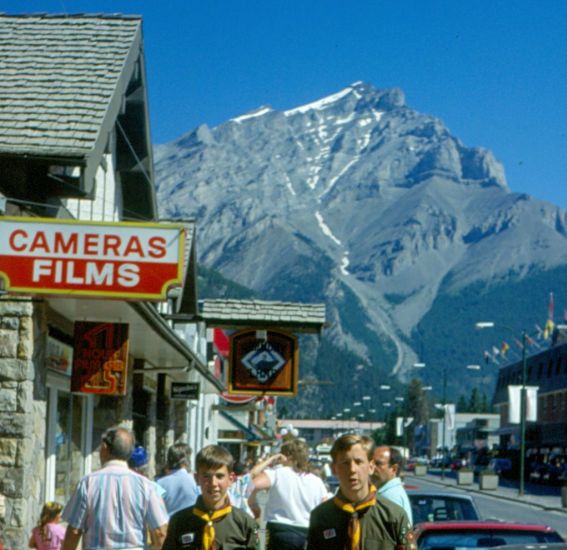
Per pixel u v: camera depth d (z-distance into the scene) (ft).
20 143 51.16
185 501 40.01
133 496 28.58
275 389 88.22
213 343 172.24
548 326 355.36
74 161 50.93
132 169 75.51
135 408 89.66
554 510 161.89
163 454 104.88
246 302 89.45
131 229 46.06
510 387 210.38
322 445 247.91
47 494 58.49
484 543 36.86
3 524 47.24
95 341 55.26
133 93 68.69
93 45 59.41
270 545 36.45
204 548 26.11
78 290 45.75
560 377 324.39
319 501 36.63
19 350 48.19
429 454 600.39
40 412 50.47
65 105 53.88
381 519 23.35
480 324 202.80
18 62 57.00
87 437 71.20
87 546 28.48
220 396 183.21
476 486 249.55
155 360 87.81
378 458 33.37
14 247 45.85
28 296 48.29
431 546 36.68
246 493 38.06
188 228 93.35
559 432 313.73
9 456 47.67
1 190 50.85
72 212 66.95
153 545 28.91
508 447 333.62
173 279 45.83
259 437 217.97
